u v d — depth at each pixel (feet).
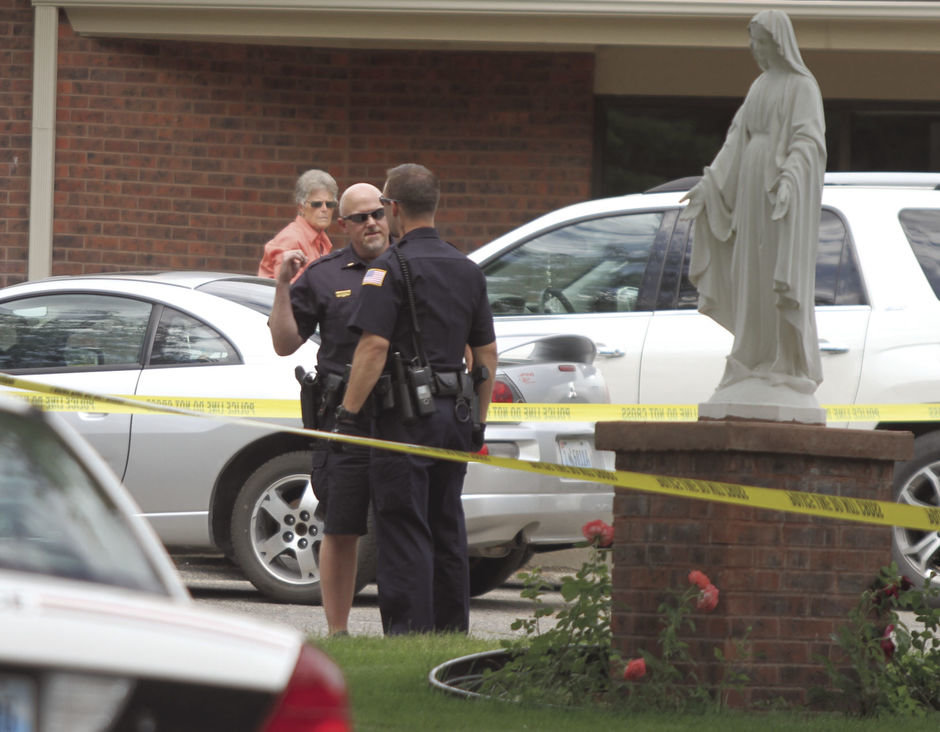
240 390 108.17
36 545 35.58
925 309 115.55
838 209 118.83
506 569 118.52
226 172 171.01
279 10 159.74
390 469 85.51
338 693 33.19
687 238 121.29
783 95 70.69
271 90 171.12
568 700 69.62
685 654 68.28
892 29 154.71
